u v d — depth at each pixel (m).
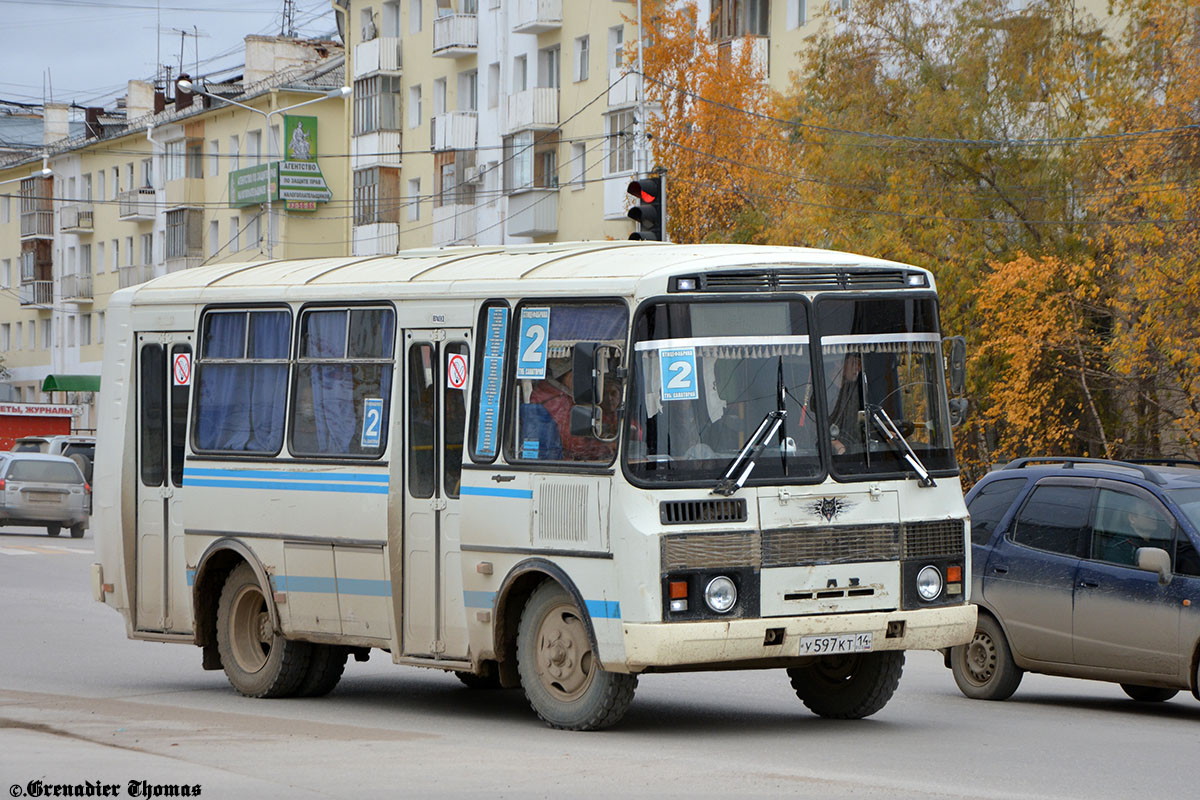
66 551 44.31
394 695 18.69
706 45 52.59
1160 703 18.64
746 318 14.66
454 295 16.08
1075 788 12.30
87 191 117.06
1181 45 36.47
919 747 14.32
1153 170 35.25
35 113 140.00
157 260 105.94
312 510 17.28
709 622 14.02
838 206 41.56
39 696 18.06
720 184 50.50
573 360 14.34
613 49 66.75
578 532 14.59
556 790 11.81
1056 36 39.44
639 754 13.62
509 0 72.75
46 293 120.25
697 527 14.12
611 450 14.38
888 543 14.88
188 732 14.85
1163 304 33.94
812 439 14.70
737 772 12.69
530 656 15.23
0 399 118.31
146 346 19.47
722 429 14.41
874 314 15.22
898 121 41.22
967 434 39.75
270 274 18.69
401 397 16.48
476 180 75.56
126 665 21.67
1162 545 16.75
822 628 14.44
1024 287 36.50
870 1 42.03
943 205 39.72
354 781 12.16
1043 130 39.41
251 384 18.23
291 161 89.62
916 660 23.56
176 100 107.69
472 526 15.60
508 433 15.38
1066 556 17.64
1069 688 20.31
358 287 17.12
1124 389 37.41
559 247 16.44
